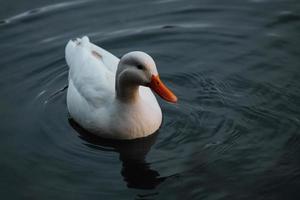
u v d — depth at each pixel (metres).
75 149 10.91
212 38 14.10
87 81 11.51
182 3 15.40
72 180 10.02
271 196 9.36
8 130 11.49
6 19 14.91
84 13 15.09
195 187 9.64
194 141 10.80
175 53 13.74
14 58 13.69
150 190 9.66
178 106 11.93
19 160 10.60
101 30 14.49
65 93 12.68
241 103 11.82
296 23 14.26
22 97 12.55
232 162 10.16
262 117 11.32
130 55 10.37
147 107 11.05
